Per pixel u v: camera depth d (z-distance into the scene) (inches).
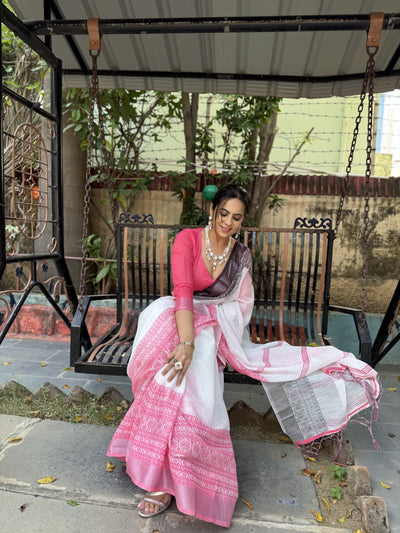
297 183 176.9
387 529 66.1
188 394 68.3
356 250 173.2
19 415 99.3
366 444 94.8
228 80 130.2
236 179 170.7
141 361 74.5
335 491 73.8
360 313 99.8
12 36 181.8
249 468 81.9
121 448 74.4
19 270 105.0
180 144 212.5
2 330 98.2
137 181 173.9
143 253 178.7
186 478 62.9
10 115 180.1
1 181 84.4
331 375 83.7
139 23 95.0
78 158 173.3
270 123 179.2
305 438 83.1
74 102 164.7
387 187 171.6
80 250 175.9
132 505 70.0
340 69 123.3
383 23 89.7
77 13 110.9
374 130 200.4
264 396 121.3
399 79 123.2
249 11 106.7
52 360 143.1
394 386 131.8
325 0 101.7
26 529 63.7
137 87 132.6
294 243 117.2
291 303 119.0
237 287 85.8
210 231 83.4
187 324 74.2
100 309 163.0
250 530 65.5
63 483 74.7
